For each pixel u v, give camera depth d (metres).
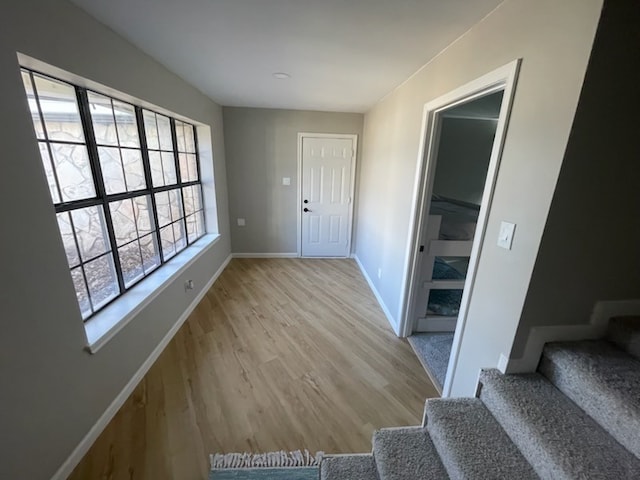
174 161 2.89
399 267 2.61
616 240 1.13
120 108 2.01
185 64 2.23
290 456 1.48
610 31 0.87
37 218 1.19
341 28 1.58
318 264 4.39
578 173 1.01
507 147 1.24
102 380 1.58
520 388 1.22
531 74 1.10
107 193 1.89
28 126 1.15
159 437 1.56
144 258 2.35
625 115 0.97
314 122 4.12
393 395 1.91
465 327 1.58
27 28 1.14
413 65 2.11
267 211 4.44
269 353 2.30
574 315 1.23
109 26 1.61
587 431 1.04
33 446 1.18
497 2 1.25
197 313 2.88
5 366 1.07
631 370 1.11
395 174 2.75
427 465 1.21
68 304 1.35
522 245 1.17
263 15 1.47
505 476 1.02
